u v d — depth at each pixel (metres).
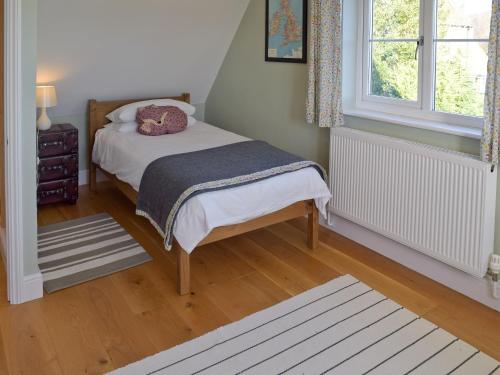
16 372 1.99
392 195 2.84
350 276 2.82
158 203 2.80
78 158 4.31
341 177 3.20
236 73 4.50
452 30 2.64
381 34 3.07
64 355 2.10
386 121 2.90
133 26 3.85
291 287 2.71
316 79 3.19
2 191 2.77
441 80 2.75
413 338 2.20
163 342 2.20
